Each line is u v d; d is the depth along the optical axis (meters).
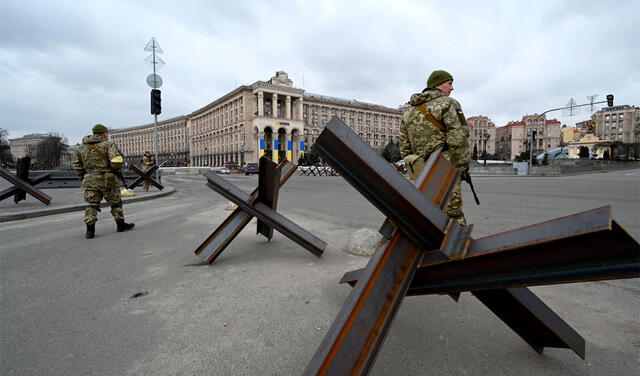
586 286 2.43
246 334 1.75
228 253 3.38
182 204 7.65
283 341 1.68
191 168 42.94
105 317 1.97
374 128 95.94
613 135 100.94
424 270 1.14
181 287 2.45
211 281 2.57
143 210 6.60
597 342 1.64
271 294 2.30
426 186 1.21
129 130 136.25
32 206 6.61
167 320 1.93
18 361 1.52
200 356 1.56
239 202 2.96
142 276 2.69
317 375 0.86
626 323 1.83
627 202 6.55
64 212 6.29
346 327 0.93
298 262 3.04
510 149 109.44
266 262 3.05
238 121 79.06
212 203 7.86
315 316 1.95
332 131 1.08
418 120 2.44
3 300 2.22
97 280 2.60
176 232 4.41
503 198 7.65
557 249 0.79
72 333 1.78
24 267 2.93
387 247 1.11
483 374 1.39
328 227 4.62
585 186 11.16
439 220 1.03
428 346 1.62
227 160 84.94
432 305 2.12
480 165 31.30
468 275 1.01
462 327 1.82
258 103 73.00
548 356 1.52
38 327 1.85
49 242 3.87
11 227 4.82
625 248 0.66
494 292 1.35
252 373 1.42
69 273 2.77
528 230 0.85
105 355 1.57
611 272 0.69
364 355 0.90
